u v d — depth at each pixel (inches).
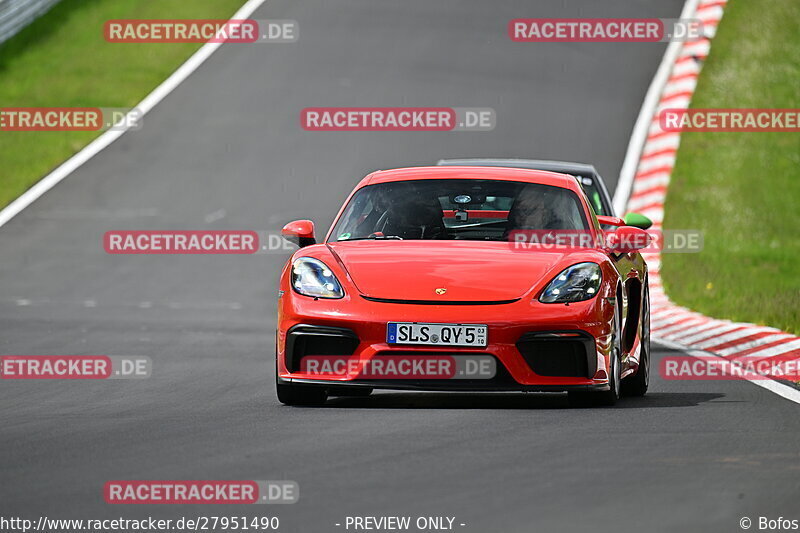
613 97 3993.6
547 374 1078.4
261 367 1446.9
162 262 2677.2
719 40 4483.3
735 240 3110.2
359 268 1112.8
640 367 1232.2
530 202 1214.9
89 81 4264.3
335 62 4323.3
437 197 1229.7
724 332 1868.8
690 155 3624.5
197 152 3560.5
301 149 3565.5
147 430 951.6
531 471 782.5
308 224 1232.2
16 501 702.5
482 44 4498.0
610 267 1141.1
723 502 697.6
